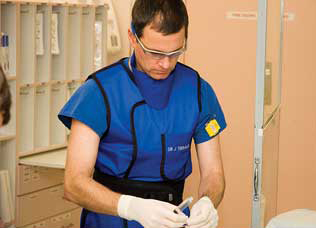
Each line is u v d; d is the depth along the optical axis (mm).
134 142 1688
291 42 3850
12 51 3193
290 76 3883
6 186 3260
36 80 3381
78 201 1625
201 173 1858
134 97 1698
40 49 3346
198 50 3945
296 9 3811
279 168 3988
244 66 3871
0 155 3334
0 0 3059
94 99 1667
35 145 3455
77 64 3605
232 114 3941
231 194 3996
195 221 1612
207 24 3906
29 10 3250
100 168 1749
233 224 4016
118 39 3988
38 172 3396
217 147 1865
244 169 3955
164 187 1739
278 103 2719
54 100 3541
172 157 1733
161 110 1725
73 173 1625
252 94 3881
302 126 3908
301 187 3969
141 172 1722
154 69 1621
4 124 1723
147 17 1530
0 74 1671
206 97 1826
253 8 3801
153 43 1542
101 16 3713
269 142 2275
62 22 3457
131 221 1742
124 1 4039
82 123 1655
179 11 1545
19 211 3312
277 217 1821
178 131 1737
